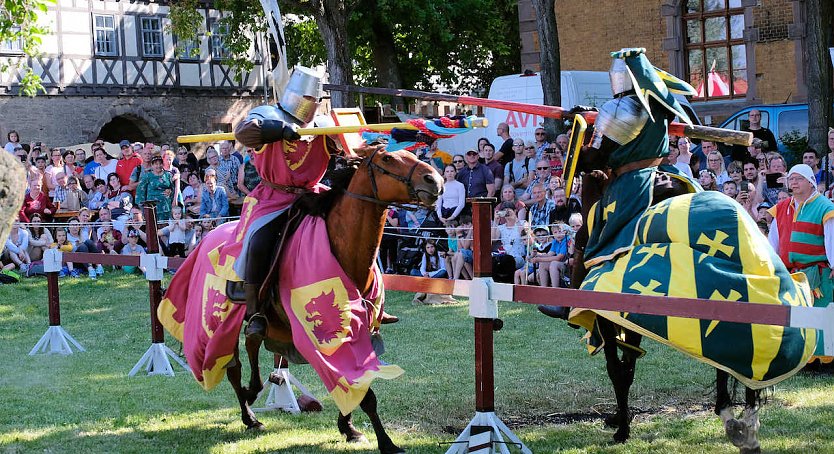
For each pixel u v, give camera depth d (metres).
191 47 32.97
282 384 7.47
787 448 5.99
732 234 5.47
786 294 5.45
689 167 11.78
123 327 11.61
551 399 7.52
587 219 6.21
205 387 6.62
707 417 6.81
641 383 7.87
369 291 6.09
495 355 9.21
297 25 29.33
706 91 23.08
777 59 22.11
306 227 5.99
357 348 5.79
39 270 15.38
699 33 23.05
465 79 33.78
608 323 6.07
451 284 6.33
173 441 6.67
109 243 15.31
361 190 5.84
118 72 31.50
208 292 6.49
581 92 18.20
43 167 16.52
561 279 11.42
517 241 11.84
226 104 33.91
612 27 23.61
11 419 7.33
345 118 6.31
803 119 15.92
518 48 32.94
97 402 7.84
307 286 5.80
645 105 5.79
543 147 13.80
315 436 6.70
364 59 31.62
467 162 13.63
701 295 5.34
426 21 27.70
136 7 31.81
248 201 6.31
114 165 17.33
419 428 6.83
